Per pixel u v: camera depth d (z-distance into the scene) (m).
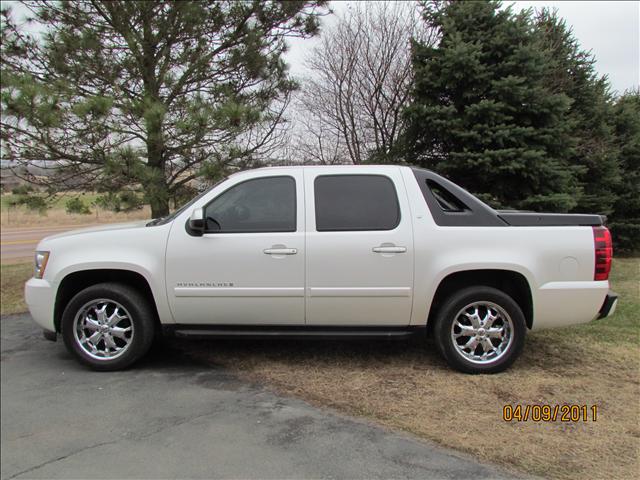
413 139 9.43
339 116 11.80
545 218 4.06
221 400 3.75
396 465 2.81
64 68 6.86
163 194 6.95
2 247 17.03
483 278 4.19
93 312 4.45
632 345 4.74
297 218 4.16
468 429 3.19
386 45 10.99
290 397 3.76
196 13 7.13
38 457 3.06
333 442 3.08
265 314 4.19
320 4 8.37
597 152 10.27
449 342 4.06
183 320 4.29
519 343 4.00
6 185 7.11
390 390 3.81
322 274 4.08
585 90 10.57
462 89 8.63
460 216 4.10
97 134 6.38
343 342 5.03
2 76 5.80
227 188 4.31
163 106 6.57
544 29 9.84
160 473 2.82
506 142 8.38
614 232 11.43
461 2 9.02
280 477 2.73
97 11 7.16
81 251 4.32
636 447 2.94
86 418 3.53
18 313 6.86
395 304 4.07
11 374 4.43
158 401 3.77
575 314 3.98
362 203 4.18
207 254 4.17
